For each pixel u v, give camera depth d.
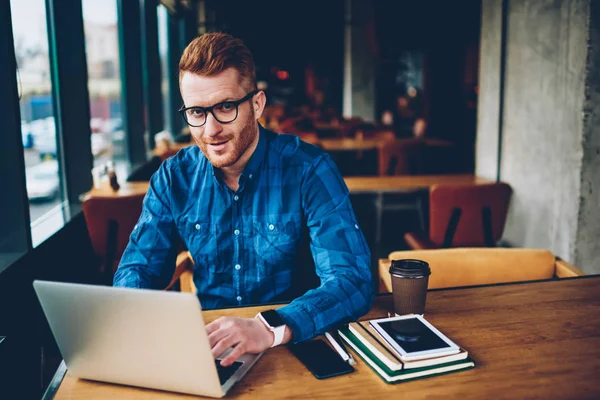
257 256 1.59
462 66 15.18
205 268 1.64
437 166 8.70
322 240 1.51
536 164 3.79
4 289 2.43
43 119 3.59
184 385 1.08
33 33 3.30
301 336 1.28
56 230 3.25
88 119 4.01
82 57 3.91
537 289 1.68
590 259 3.44
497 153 4.25
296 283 1.64
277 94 21.03
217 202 1.59
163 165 1.66
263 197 1.57
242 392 1.11
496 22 4.20
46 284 1.08
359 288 1.40
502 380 1.14
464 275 1.94
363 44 13.09
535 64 3.75
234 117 1.37
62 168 4.01
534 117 3.79
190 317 1.00
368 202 6.32
